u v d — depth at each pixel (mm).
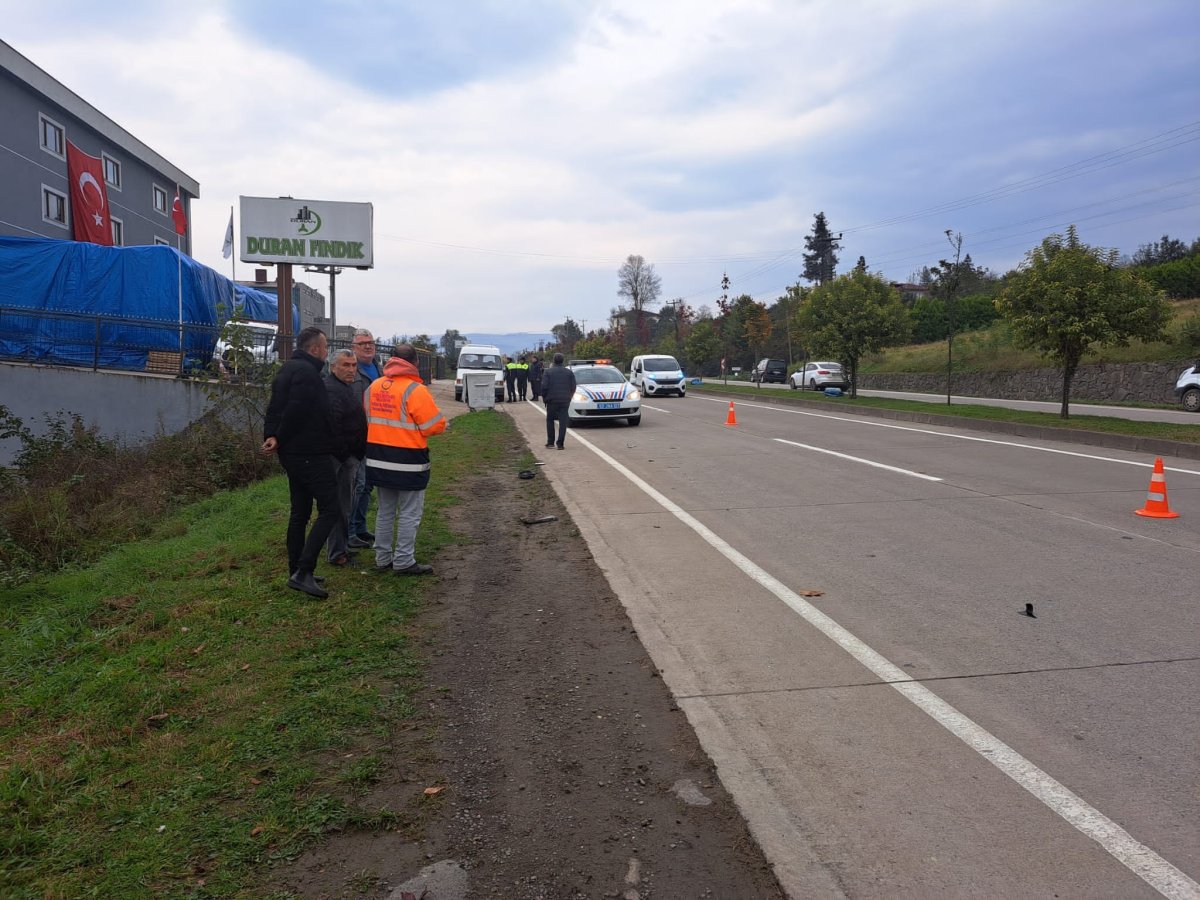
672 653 4930
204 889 2771
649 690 4418
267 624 5348
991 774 3475
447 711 4164
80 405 17328
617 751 3758
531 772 3572
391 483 6395
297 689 4340
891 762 3592
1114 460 12609
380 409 6414
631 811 3271
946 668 4605
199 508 10648
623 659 4859
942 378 37812
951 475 11250
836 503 9453
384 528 6684
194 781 3428
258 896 2742
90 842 3021
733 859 2963
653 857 2973
